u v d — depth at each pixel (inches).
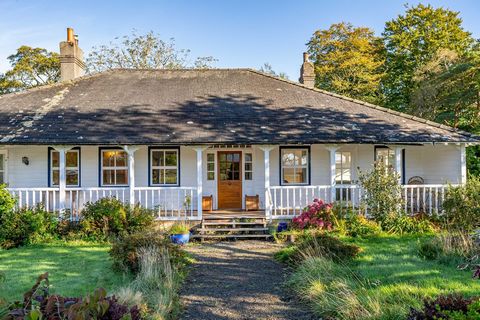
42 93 679.7
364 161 660.7
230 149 660.7
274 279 346.9
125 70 776.9
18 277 339.6
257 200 642.2
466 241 371.2
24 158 618.8
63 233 520.7
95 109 628.1
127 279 327.0
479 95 892.6
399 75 1407.5
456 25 1364.4
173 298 288.8
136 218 522.0
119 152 639.8
